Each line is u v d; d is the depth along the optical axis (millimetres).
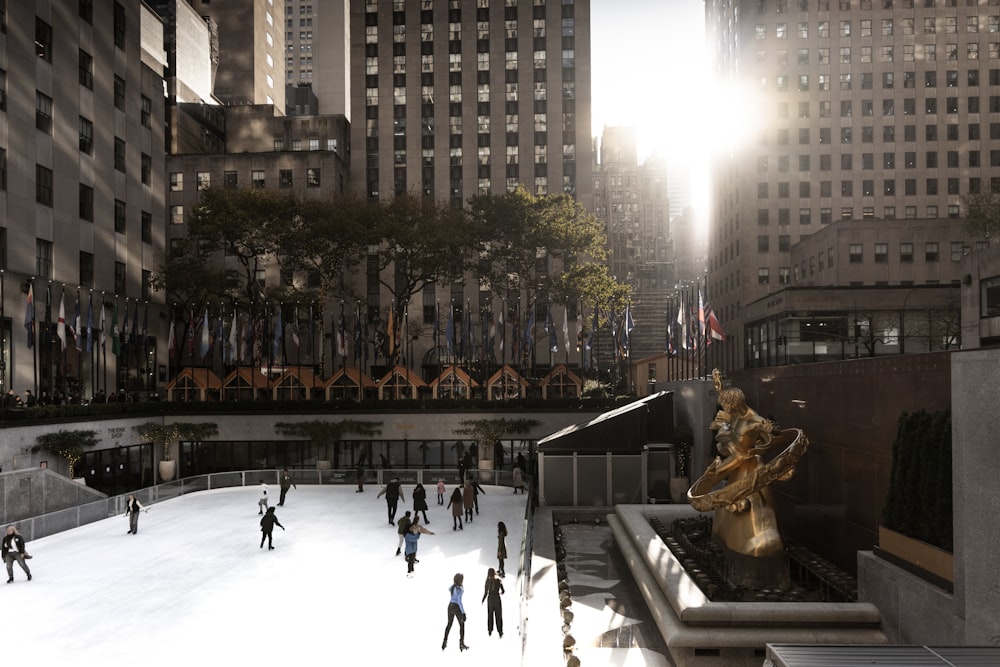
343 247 51250
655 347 113625
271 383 47656
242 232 49594
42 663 14227
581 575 20500
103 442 37719
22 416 32062
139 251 54344
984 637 10547
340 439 42781
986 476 10547
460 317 76312
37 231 42562
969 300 39312
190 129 77750
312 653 14492
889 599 13602
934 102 77062
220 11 99688
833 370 17891
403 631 15750
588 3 82625
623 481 31672
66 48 45656
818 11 78562
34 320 36719
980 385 10719
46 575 20781
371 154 83062
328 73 125062
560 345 75125
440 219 53969
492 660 13977
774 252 78188
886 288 42844
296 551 23547
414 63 83250
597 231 57312
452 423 42625
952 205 76250
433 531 26562
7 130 40125
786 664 7336
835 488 17766
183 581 20047
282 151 74875
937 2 77438
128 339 45938
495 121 82188
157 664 14094
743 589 16156
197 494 35031
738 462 16453
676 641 13727
